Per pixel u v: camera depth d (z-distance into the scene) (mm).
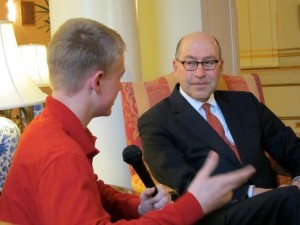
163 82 2348
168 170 1848
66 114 1128
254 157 2062
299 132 4852
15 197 1062
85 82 1125
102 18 2389
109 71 1149
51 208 960
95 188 1029
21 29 3637
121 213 1392
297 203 1534
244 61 5008
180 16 3033
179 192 1780
